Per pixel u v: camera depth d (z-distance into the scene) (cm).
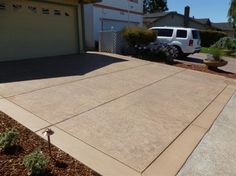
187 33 1422
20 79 695
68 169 299
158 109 548
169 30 1462
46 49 1142
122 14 2053
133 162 336
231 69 1279
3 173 269
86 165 316
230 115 555
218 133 454
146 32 1329
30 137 365
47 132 318
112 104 551
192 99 649
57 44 1195
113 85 712
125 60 1165
